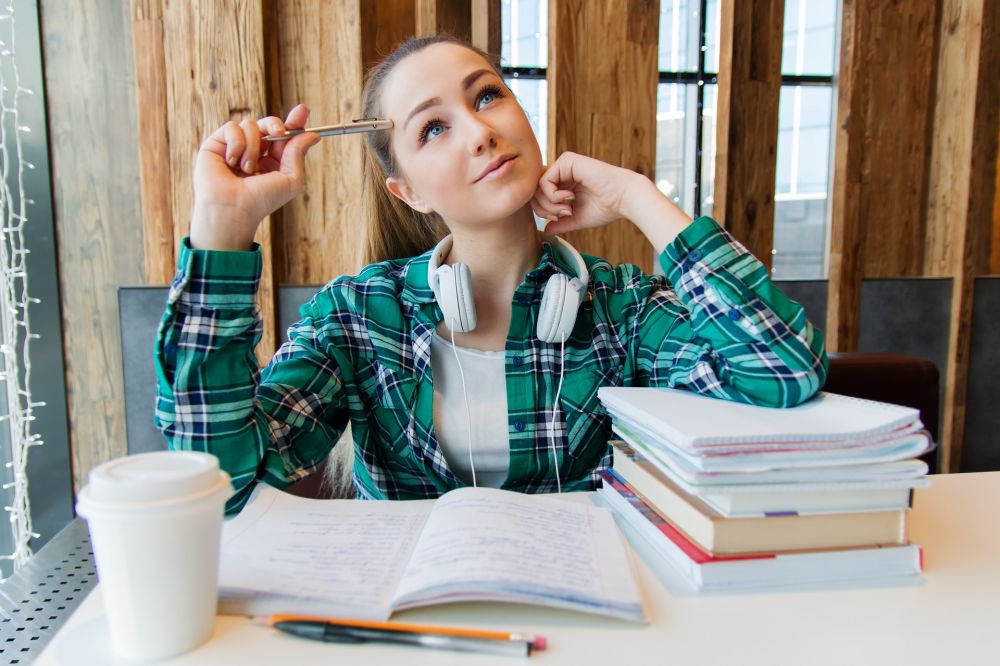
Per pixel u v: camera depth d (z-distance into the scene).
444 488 1.02
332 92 2.48
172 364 0.78
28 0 2.27
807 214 3.29
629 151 2.71
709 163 3.11
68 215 2.39
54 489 2.44
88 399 2.46
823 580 0.58
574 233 2.71
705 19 2.99
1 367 2.31
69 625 0.51
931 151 3.09
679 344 1.01
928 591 0.56
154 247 2.35
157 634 0.45
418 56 0.98
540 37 2.86
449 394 1.04
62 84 2.34
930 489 0.83
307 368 0.99
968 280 2.99
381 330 1.05
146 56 2.28
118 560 0.44
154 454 0.50
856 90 2.84
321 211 2.51
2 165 2.29
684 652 0.46
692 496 0.62
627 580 0.54
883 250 3.11
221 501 0.47
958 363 3.02
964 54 2.92
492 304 1.07
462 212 0.97
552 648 0.47
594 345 1.06
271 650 0.46
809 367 0.79
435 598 0.50
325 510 0.70
